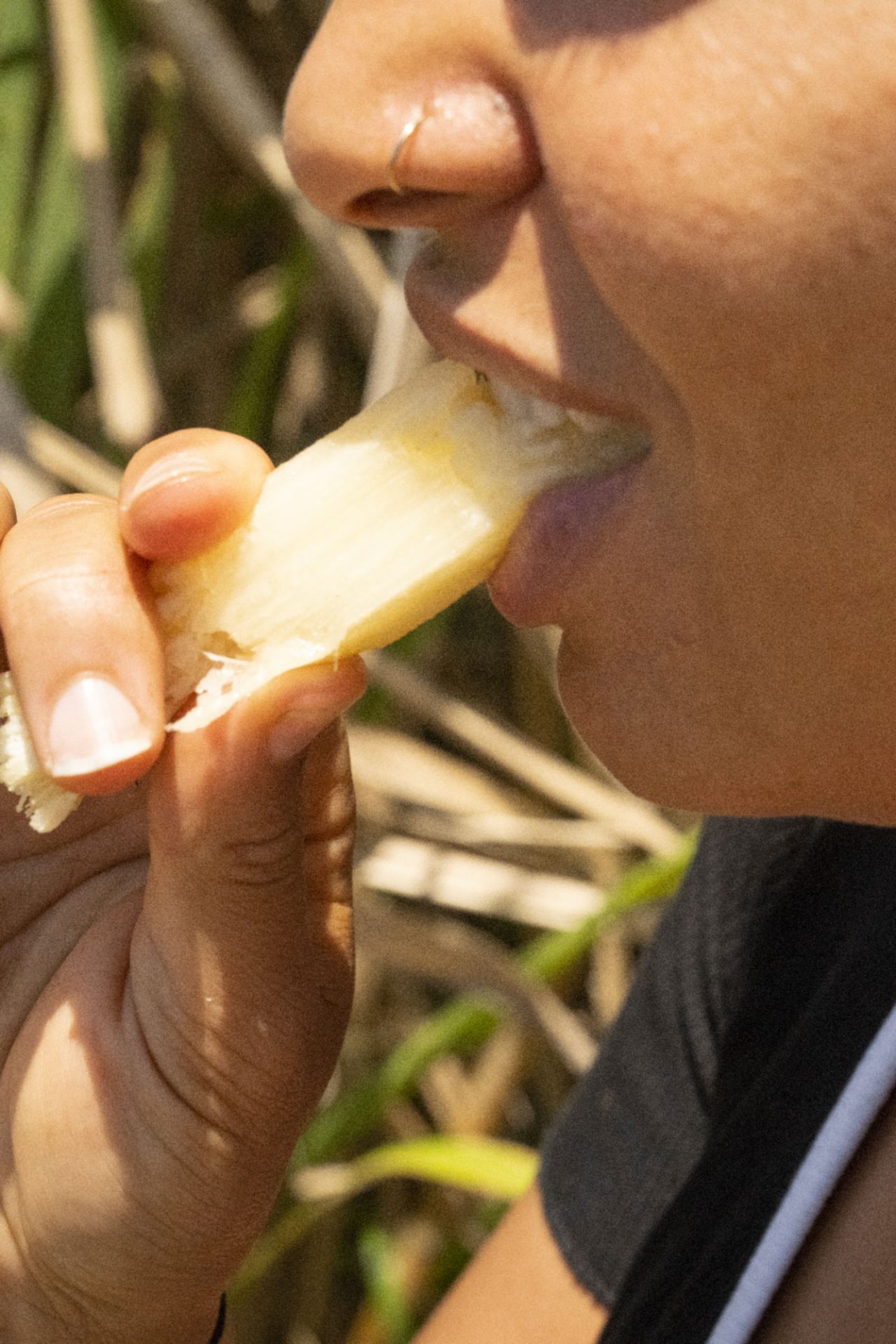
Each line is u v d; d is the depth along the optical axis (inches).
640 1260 18.6
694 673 16.4
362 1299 40.1
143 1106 18.9
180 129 35.1
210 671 17.7
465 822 31.1
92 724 17.3
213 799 17.9
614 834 31.4
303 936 18.5
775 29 15.2
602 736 16.9
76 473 28.8
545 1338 20.4
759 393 15.5
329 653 17.6
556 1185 21.0
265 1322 37.2
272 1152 19.0
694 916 20.8
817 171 15.2
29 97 29.9
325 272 31.0
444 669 39.5
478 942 29.7
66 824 20.1
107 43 30.1
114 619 17.5
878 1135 17.5
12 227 30.5
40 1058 19.2
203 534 17.6
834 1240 17.4
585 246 15.6
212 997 18.5
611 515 16.5
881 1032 17.6
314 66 16.3
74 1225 19.1
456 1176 28.4
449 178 16.0
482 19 15.8
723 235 15.3
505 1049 35.7
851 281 15.2
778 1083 18.3
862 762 16.5
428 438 17.6
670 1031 20.6
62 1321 19.4
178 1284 19.2
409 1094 33.7
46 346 31.1
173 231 36.4
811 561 15.9
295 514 17.7
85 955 19.5
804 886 19.8
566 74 15.6
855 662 16.1
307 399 37.3
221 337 36.9
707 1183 18.3
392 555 17.5
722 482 15.8
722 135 15.3
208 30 29.7
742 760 16.6
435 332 16.4
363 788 30.8
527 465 17.0
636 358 15.9
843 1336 17.2
